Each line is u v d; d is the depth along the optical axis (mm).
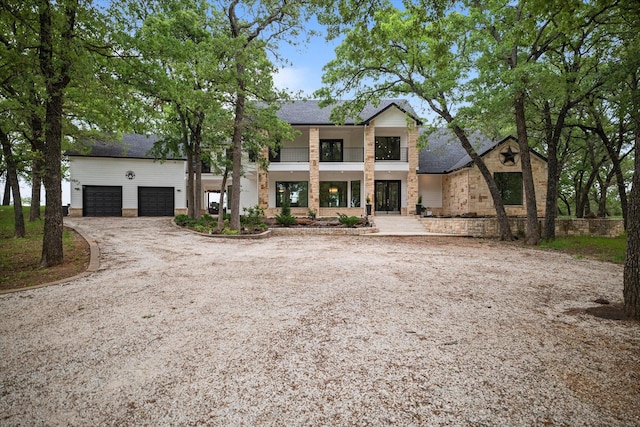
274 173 23516
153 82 9078
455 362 2848
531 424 2023
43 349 3189
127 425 2064
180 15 12891
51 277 6430
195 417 2129
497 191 13633
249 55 11961
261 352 3057
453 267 7406
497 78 11008
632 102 11742
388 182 23203
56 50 6820
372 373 2666
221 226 13922
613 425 2016
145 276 6371
